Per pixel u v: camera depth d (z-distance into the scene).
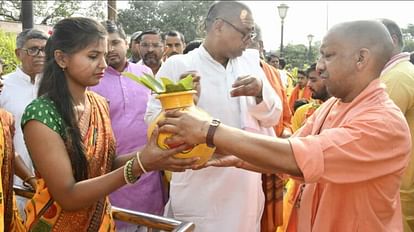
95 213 1.78
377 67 1.72
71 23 1.71
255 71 2.58
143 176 3.13
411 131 2.70
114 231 1.87
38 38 3.22
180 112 1.53
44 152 1.60
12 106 3.20
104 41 1.74
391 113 1.65
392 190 1.71
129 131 3.14
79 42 1.67
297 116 4.14
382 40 1.70
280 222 2.65
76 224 1.74
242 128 2.44
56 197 1.62
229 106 2.46
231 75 2.48
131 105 3.19
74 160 1.67
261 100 2.38
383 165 1.62
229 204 2.45
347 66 1.71
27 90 3.25
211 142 1.54
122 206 3.07
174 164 1.56
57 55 1.70
